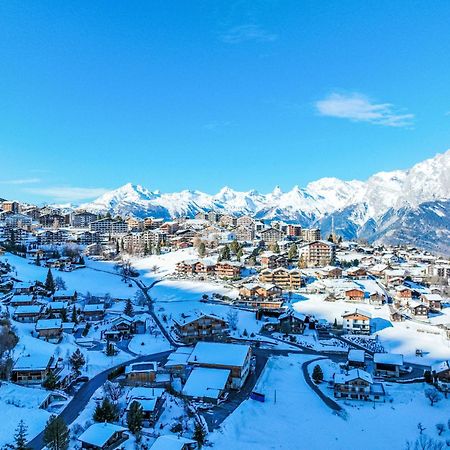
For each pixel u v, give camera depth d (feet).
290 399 306.35
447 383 329.31
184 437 241.55
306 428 269.03
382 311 523.70
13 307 476.13
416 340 439.22
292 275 625.00
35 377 307.37
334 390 315.58
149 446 228.84
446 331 455.22
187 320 428.97
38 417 251.39
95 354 375.86
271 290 564.71
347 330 464.24
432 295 556.92
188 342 419.13
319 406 298.56
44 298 534.37
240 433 258.16
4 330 344.90
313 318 493.36
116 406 266.16
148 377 319.68
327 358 391.45
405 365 378.32
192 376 312.29
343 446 250.78
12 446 217.97
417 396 315.58
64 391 295.89
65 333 423.64
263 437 255.91
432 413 290.97
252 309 529.86
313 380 339.77
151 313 522.47
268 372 351.67
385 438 260.01
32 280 596.70
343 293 585.22
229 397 303.48
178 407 280.31
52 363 325.21
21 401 270.67
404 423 277.85
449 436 261.44
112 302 564.71
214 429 257.75
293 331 459.73
